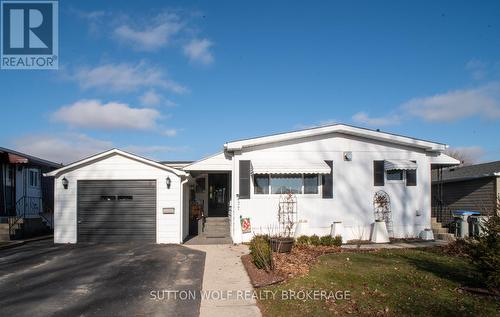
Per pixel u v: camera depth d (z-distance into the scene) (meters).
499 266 8.40
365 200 17.55
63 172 16.95
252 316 7.55
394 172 17.98
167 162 26.95
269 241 13.56
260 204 16.95
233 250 14.77
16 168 21.47
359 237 17.33
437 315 7.33
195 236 18.98
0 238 16.95
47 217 23.59
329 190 17.36
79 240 16.75
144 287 9.62
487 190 20.48
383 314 7.39
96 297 8.79
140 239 16.70
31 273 11.08
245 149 17.16
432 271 10.99
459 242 14.25
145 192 16.86
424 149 18.05
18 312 7.77
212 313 7.73
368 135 17.45
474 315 7.34
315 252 14.02
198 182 22.28
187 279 10.39
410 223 17.80
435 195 24.55
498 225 8.74
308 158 17.44
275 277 10.09
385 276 10.37
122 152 16.81
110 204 16.84
